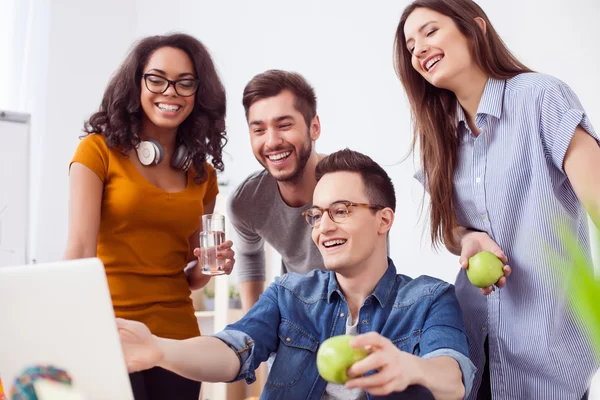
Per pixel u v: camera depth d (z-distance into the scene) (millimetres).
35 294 871
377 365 902
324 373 928
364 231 1353
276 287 1497
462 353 1255
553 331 1406
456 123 1569
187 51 1814
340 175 1371
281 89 1841
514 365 1473
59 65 3922
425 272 2826
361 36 3199
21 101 3814
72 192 1692
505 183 1456
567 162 1354
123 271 1700
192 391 1727
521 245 1443
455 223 1586
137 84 1765
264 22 3830
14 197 2408
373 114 3115
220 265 1713
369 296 1382
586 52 2350
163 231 1758
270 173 1909
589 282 355
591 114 2340
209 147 1892
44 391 873
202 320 3730
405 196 2934
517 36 2584
